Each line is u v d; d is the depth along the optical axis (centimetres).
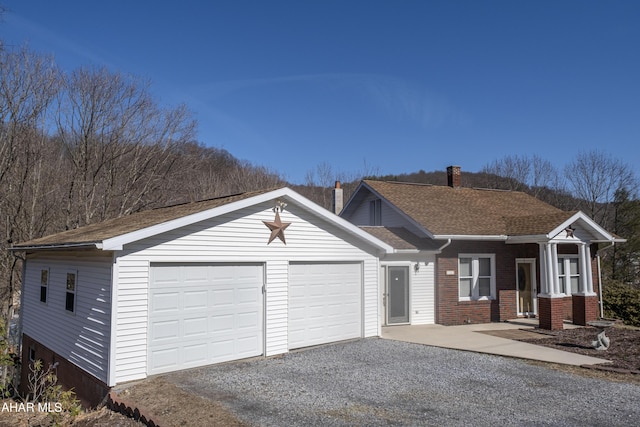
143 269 943
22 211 2222
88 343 988
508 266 1872
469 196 2305
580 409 769
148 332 948
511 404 793
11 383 1572
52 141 2433
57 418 809
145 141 2733
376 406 774
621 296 1997
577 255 1992
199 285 1036
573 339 1433
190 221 992
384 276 1700
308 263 1266
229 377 951
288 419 707
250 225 1127
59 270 1189
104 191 2564
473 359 1143
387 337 1428
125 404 784
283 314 1181
